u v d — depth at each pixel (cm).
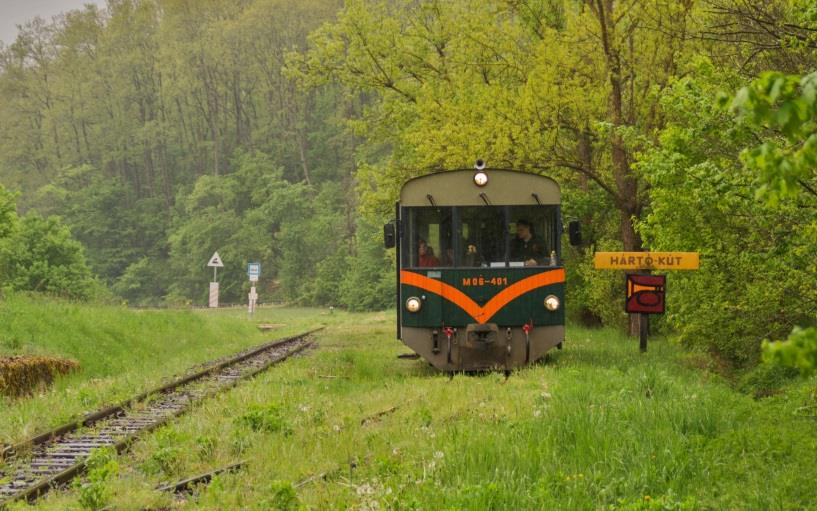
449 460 934
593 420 1082
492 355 1959
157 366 2434
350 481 908
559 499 816
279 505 816
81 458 1118
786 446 963
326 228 12425
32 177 16288
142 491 879
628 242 2784
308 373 2012
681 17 2364
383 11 3962
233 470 983
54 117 16575
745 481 868
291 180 15425
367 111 4284
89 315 2788
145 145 16175
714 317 1569
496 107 2723
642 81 2658
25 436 1224
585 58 2741
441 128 3062
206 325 3750
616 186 2969
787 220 1262
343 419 1277
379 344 3172
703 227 1538
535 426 1095
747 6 1503
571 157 2745
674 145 1352
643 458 923
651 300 1972
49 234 7319
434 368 2123
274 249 12788
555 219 1998
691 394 1290
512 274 1969
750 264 1450
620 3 2630
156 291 13588
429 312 1966
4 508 835
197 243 12700
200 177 14288
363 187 4134
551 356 2181
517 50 3139
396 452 1021
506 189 1998
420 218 1997
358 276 10481
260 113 16425
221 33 15675
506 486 832
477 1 3256
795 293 1442
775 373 1566
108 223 14238
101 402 1623
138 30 16925
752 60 1608
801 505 779
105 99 16750
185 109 16925
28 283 7069
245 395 1590
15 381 1748
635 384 1398
